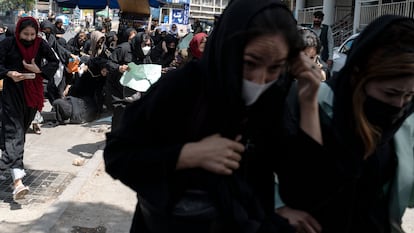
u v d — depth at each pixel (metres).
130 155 1.63
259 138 1.69
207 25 16.73
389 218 1.94
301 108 1.71
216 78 1.52
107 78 6.88
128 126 1.65
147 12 11.25
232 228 1.64
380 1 16.25
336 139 1.72
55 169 6.11
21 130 4.81
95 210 4.71
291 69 1.67
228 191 1.64
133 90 6.40
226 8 1.55
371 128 1.75
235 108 1.56
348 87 1.78
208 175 1.61
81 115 8.83
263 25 1.47
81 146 7.36
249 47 1.49
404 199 1.91
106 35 10.73
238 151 1.62
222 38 1.49
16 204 4.88
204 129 1.61
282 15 1.51
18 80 4.66
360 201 1.90
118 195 5.14
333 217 1.85
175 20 27.23
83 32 13.11
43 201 5.02
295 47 1.56
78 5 13.99
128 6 11.13
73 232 4.20
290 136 1.69
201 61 1.60
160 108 1.59
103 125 8.86
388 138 1.83
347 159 1.72
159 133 1.63
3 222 4.39
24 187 4.77
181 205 1.61
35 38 4.81
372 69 1.70
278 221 1.71
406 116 1.83
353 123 1.76
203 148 1.58
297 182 1.73
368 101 1.77
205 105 1.58
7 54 4.73
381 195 1.95
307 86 1.67
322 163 1.68
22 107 4.79
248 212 1.68
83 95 9.02
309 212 1.83
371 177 1.87
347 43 11.22
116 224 4.42
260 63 1.51
